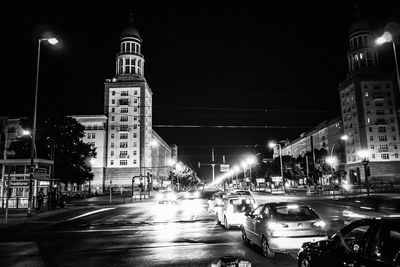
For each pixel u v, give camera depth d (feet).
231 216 53.26
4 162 107.76
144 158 366.43
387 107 303.07
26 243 45.96
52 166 128.57
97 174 360.48
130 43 395.55
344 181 307.37
